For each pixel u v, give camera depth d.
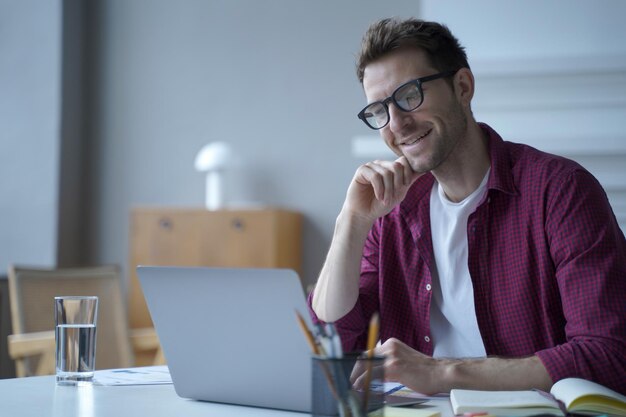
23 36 4.20
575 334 1.32
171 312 1.20
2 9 4.22
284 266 3.77
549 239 1.51
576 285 1.37
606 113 3.24
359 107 3.87
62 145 4.18
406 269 1.71
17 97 4.20
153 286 1.21
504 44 3.37
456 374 1.22
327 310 1.61
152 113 4.25
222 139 4.11
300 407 1.13
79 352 1.36
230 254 3.75
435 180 1.72
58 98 4.16
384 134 1.63
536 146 3.29
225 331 1.16
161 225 3.86
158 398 1.24
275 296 1.10
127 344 3.06
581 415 1.05
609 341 1.27
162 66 4.24
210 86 4.15
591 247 1.40
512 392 1.14
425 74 1.58
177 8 4.22
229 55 4.12
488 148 1.68
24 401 1.19
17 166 4.20
